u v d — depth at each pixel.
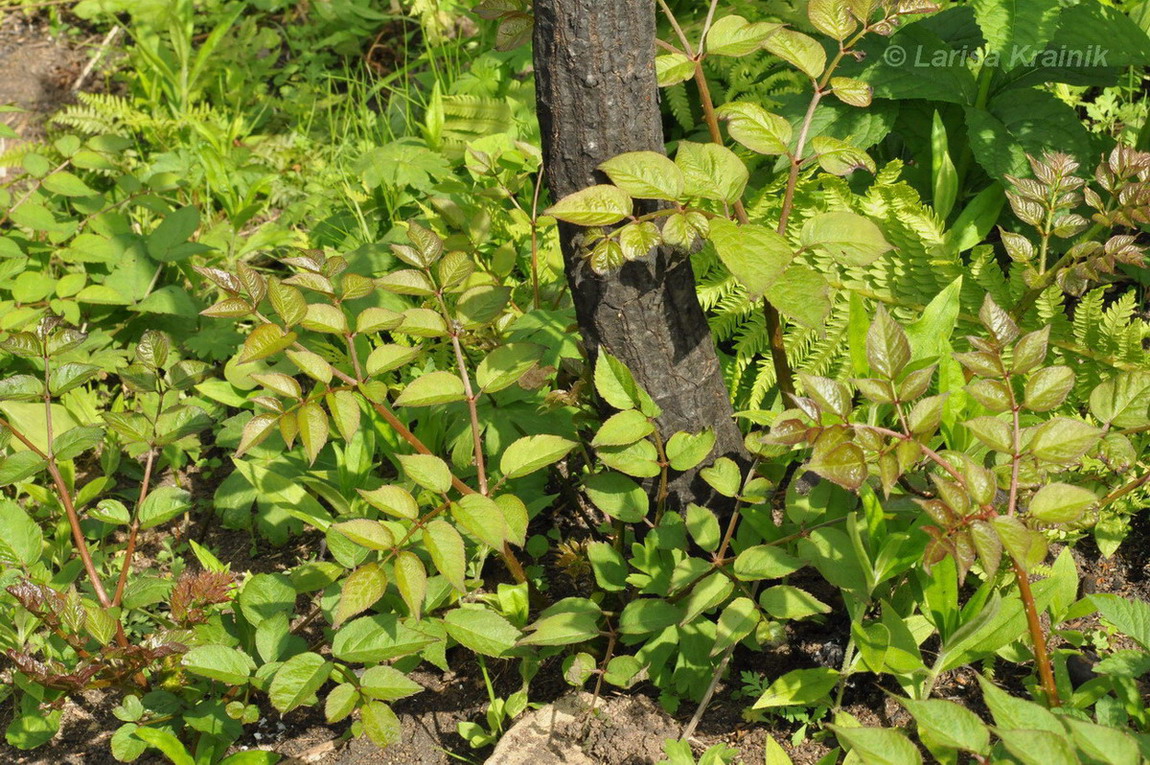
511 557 2.31
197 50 5.15
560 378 2.59
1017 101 2.87
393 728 2.03
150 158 4.38
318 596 2.75
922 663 1.99
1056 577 2.03
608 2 1.92
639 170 1.93
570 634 2.13
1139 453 2.43
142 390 2.56
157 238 3.59
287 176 4.34
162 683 2.32
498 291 2.19
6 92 4.93
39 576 2.51
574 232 2.13
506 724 2.29
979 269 2.64
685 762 1.96
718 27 2.08
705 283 2.83
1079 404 2.57
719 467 2.23
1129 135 3.18
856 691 2.21
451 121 4.03
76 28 5.36
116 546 2.99
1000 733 1.46
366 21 5.25
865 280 2.76
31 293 3.44
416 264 2.15
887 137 3.27
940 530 1.71
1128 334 2.45
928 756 2.06
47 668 2.16
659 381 2.26
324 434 1.99
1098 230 2.47
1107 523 2.41
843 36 2.08
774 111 3.48
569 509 2.85
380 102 4.71
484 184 3.48
